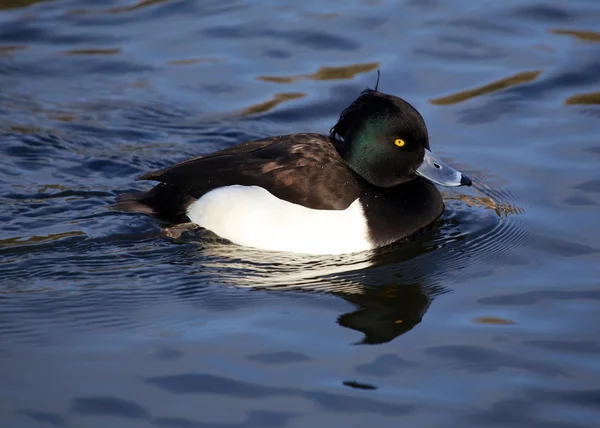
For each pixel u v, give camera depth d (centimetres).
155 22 1591
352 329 880
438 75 1441
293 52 1504
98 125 1316
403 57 1483
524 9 1605
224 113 1361
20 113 1336
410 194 1066
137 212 1087
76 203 1120
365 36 1541
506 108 1360
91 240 1043
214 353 838
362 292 951
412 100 1381
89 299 935
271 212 1013
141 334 873
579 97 1380
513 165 1223
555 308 910
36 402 767
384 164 1052
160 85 1423
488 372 809
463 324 888
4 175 1178
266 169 1027
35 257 1010
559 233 1061
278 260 1010
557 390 782
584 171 1194
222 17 1602
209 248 1029
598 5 1612
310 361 826
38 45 1519
